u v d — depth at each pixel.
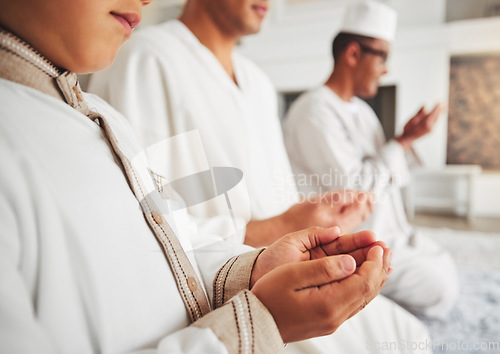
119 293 0.28
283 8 3.45
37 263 0.25
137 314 0.29
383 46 1.25
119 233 0.30
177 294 0.33
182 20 0.81
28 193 0.25
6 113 0.27
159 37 0.70
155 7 2.43
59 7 0.27
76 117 0.32
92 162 0.30
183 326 0.33
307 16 3.40
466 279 1.62
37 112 0.29
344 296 0.29
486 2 3.12
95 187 0.29
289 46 3.45
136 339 0.29
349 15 1.28
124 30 0.31
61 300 0.25
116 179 0.32
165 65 0.66
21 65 0.29
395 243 1.14
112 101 0.63
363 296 0.30
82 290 0.27
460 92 3.44
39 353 0.23
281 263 0.37
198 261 0.44
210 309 0.39
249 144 0.74
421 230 2.62
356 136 1.24
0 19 0.28
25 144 0.26
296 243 0.38
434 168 3.16
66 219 0.27
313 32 3.42
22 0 0.27
